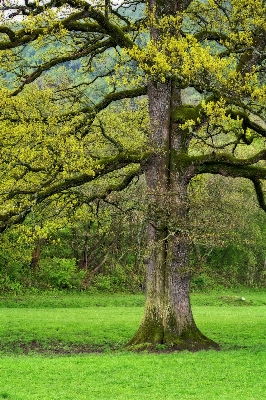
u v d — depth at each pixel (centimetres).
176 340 1938
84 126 2022
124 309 3659
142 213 1795
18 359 1788
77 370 1577
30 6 1666
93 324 2695
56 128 1903
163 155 1983
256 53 1828
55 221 1992
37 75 2012
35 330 2494
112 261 5156
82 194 1992
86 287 4838
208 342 1977
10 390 1348
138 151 1966
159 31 1945
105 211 2641
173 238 1848
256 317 3131
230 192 4609
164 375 1512
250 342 2223
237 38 1788
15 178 1870
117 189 1984
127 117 2291
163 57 1591
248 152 4578
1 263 4350
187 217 1803
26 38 1808
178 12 1812
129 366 1625
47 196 1883
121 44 1973
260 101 1608
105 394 1319
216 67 1557
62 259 4928
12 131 1839
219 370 1570
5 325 2614
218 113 1598
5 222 1812
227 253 5662
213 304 4353
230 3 1819
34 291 4497
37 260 4831
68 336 2366
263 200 2148
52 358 1845
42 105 2045
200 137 1736
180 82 1734
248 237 5222
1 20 1659
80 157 1734
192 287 5247
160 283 1973
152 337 1955
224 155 1920
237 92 1648
